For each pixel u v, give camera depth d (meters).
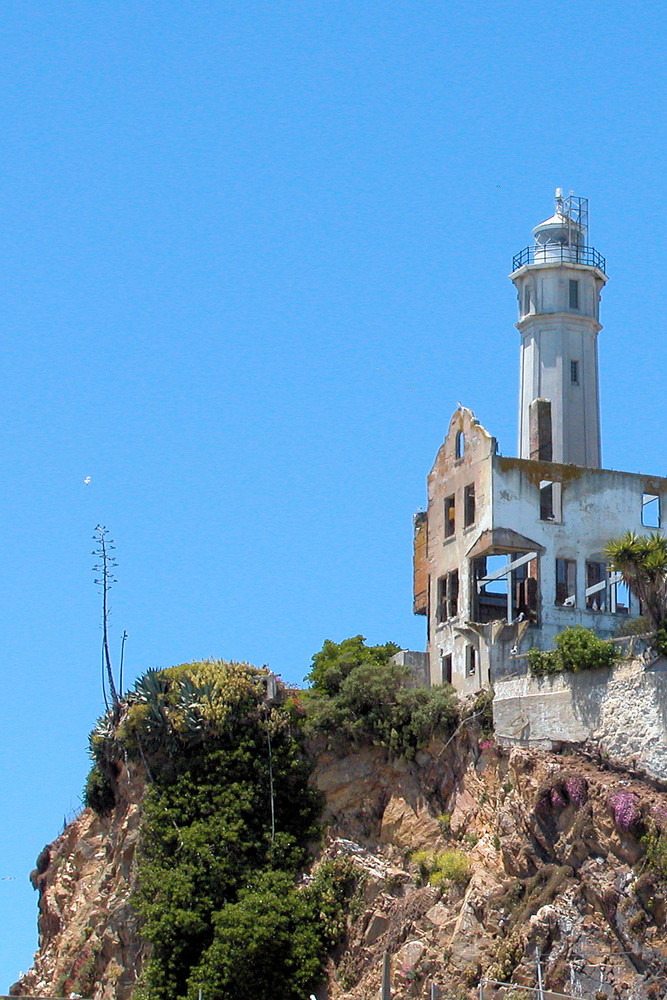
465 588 92.81
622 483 94.50
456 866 81.75
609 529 93.56
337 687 93.12
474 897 79.19
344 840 87.06
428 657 94.75
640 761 77.25
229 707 90.06
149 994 84.00
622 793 75.88
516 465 92.69
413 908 81.75
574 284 110.06
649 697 77.75
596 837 76.44
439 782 86.31
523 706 82.88
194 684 90.94
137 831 90.81
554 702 81.56
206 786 88.56
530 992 73.69
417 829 85.62
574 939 74.38
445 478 96.44
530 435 103.62
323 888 85.25
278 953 83.38
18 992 93.00
